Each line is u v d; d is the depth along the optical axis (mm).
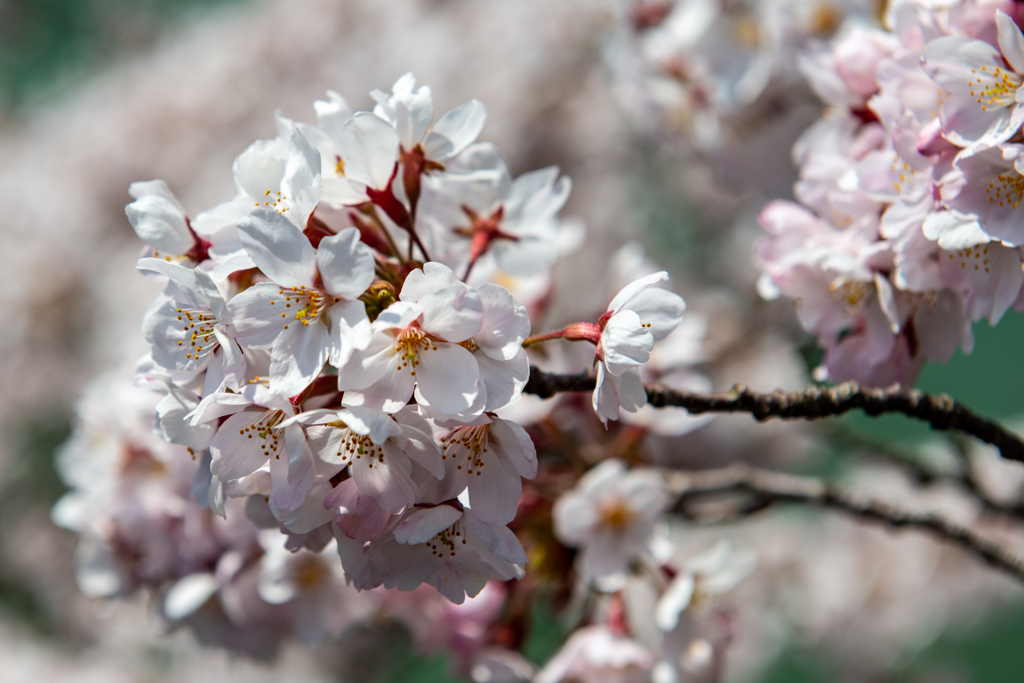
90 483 599
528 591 597
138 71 2111
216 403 465
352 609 596
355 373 461
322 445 469
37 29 2348
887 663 1335
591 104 1617
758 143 749
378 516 469
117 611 1521
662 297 487
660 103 808
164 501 589
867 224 519
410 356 465
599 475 568
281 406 466
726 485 600
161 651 1544
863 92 540
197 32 2145
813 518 1451
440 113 1646
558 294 1512
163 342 475
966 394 1270
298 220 475
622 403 485
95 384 617
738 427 1324
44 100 2281
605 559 576
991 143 480
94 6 2318
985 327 1298
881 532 1368
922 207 498
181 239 490
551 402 586
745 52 730
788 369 1365
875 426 1104
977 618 1301
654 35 766
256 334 466
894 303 512
